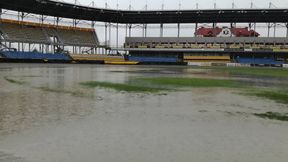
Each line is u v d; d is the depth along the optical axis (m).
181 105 20.36
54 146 11.06
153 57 108.62
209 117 16.58
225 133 13.27
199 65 105.50
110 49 109.25
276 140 12.37
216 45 107.25
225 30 108.00
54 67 68.75
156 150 10.85
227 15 99.88
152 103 20.94
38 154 10.27
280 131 13.80
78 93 25.31
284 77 51.59
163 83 35.38
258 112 18.42
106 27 108.88
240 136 12.86
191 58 109.25
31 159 9.83
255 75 55.84
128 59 107.25
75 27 105.12
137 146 11.24
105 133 12.84
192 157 10.26
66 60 95.31
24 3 84.06
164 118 16.06
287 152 10.92
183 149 11.02
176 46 108.56
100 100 21.80
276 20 102.44
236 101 22.78
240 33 107.44
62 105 19.16
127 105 19.89
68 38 101.38
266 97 25.52
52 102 20.20
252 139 12.45
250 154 10.65
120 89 28.81
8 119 14.81
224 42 107.06
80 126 13.88
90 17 103.81
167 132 13.23
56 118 15.34
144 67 82.19
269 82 40.78
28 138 11.91
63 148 10.88
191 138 12.41
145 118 15.96
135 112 17.53
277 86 35.25
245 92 28.70
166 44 109.00
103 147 11.05
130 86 31.34
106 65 91.19
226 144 11.70
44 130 13.05
